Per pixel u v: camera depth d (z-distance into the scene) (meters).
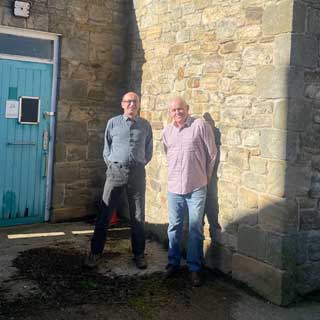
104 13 5.80
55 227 5.50
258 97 3.78
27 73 5.38
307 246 3.76
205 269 4.35
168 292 3.79
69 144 5.71
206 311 3.48
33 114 5.45
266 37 3.70
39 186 5.59
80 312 3.35
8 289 3.66
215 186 4.27
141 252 4.30
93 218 5.93
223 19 4.16
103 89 5.89
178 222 4.16
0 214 5.35
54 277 3.96
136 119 4.29
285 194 3.58
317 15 3.64
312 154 3.73
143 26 5.53
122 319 3.29
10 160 5.35
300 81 3.59
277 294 3.62
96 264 4.24
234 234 4.05
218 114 4.23
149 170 5.38
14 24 5.17
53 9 5.42
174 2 4.88
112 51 5.91
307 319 3.40
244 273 3.93
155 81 5.27
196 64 4.54
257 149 3.79
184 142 4.07
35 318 3.21
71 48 5.60
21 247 4.71
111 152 4.29
